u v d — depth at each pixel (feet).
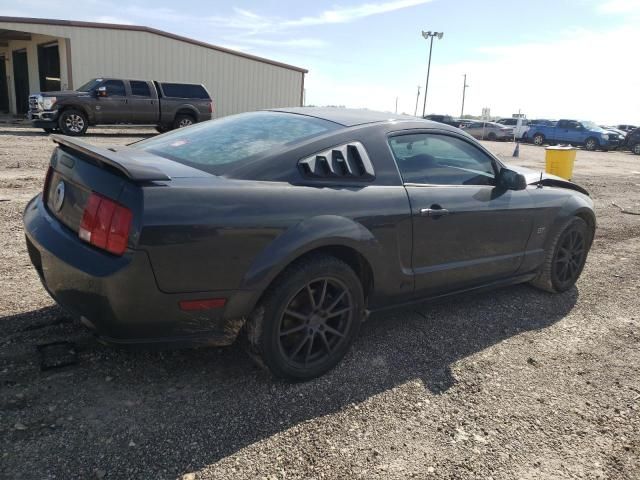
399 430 8.76
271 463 7.75
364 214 10.07
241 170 9.25
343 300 10.23
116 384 9.36
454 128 12.85
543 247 14.90
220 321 8.77
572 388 10.51
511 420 9.29
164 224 7.88
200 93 62.44
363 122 11.25
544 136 110.11
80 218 8.64
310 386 9.87
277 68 90.12
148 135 63.46
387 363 10.96
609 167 63.31
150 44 76.74
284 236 8.95
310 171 9.73
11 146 40.73
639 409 9.91
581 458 8.39
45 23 68.49
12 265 14.28
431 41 149.28
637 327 13.80
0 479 6.96
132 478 7.23
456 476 7.79
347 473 7.67
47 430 7.99
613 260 20.08
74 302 8.52
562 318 14.08
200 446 7.98
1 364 9.55
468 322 13.37
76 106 54.29
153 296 8.06
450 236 11.87
